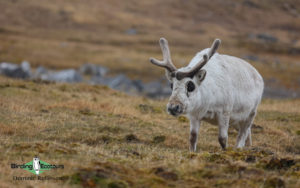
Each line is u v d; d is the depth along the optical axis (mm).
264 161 36375
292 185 30656
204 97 43719
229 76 46375
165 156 39656
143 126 60688
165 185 30500
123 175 31609
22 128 53562
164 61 43188
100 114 66125
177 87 41656
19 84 86625
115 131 55875
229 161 37188
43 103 73125
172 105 40906
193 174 33000
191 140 45250
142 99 90250
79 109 69062
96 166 32906
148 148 46469
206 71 43000
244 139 51312
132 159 37406
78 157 36188
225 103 45625
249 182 31000
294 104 93875
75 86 93750
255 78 51344
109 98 84875
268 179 31234
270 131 63125
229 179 31938
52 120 59281
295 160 36656
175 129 61344
